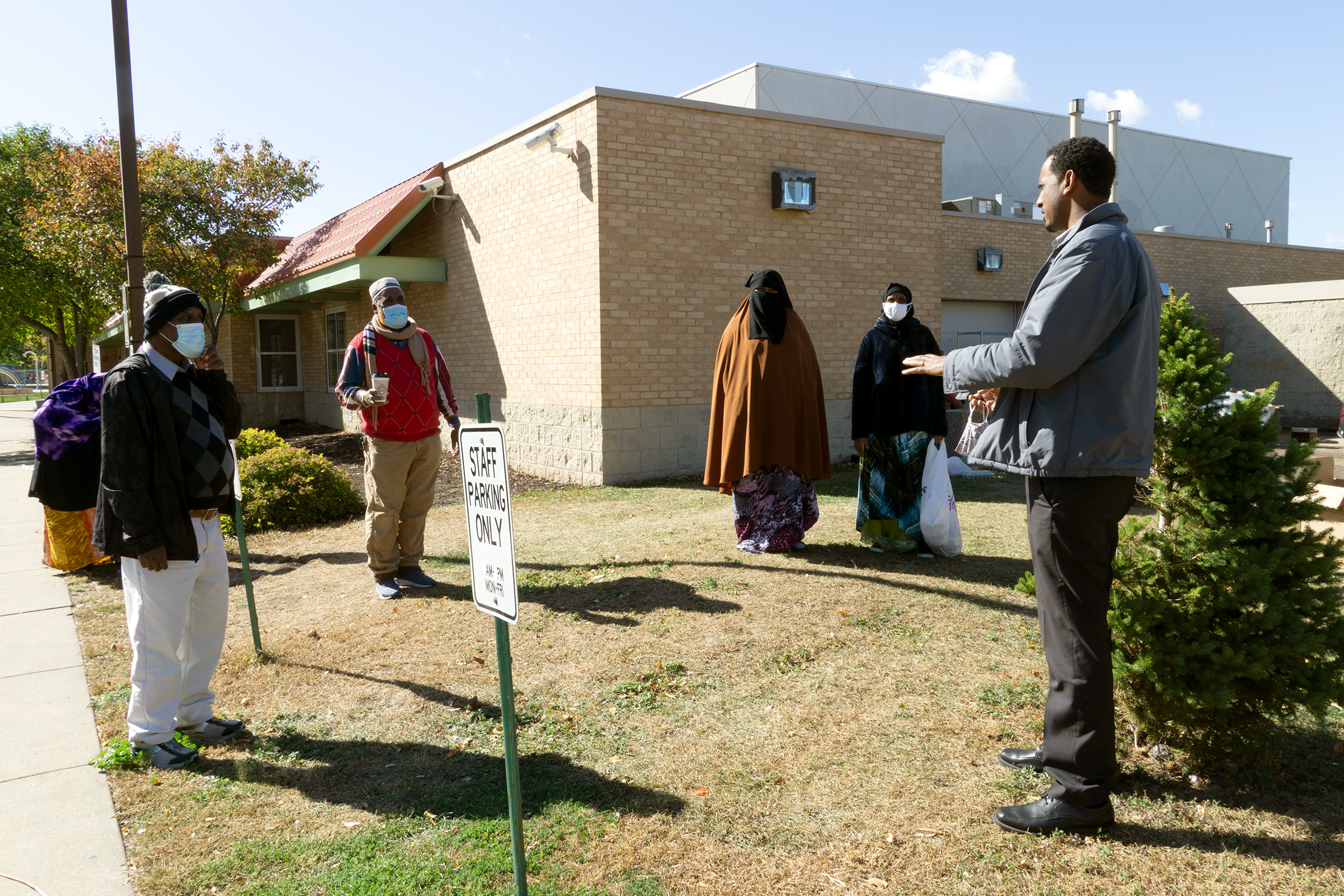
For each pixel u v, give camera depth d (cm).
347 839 311
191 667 397
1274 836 290
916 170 1304
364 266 1380
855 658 472
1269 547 321
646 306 1100
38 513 1149
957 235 1861
